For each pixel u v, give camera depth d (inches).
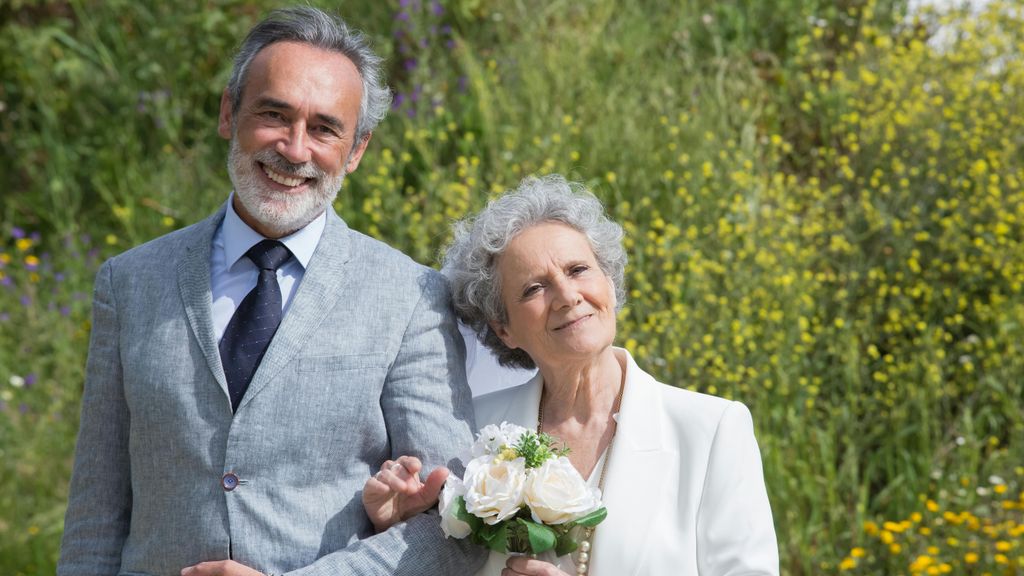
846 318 181.6
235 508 79.4
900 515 154.3
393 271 87.7
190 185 224.7
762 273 177.2
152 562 81.0
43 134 249.3
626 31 236.5
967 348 174.1
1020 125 202.5
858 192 201.8
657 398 88.4
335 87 84.3
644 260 184.1
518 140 205.2
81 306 214.8
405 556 79.7
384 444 84.4
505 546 78.7
